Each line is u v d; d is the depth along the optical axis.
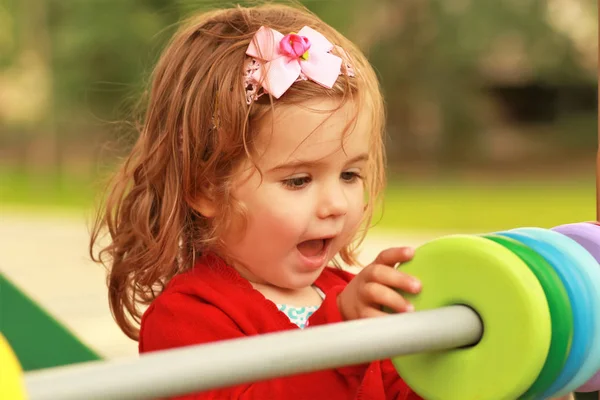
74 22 16.69
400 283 1.46
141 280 2.11
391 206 13.47
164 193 2.04
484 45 19.70
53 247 9.57
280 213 1.84
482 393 1.37
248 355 1.11
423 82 20.27
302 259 1.90
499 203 13.62
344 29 16.28
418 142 20.64
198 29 2.09
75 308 6.20
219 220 1.92
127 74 16.20
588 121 21.97
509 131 22.08
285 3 2.48
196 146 1.96
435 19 19.66
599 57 1.91
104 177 2.58
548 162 19.84
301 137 1.83
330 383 1.62
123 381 1.01
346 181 1.91
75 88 16.78
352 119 1.87
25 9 18.44
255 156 1.85
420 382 1.45
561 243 1.44
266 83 1.84
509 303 1.34
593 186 15.83
